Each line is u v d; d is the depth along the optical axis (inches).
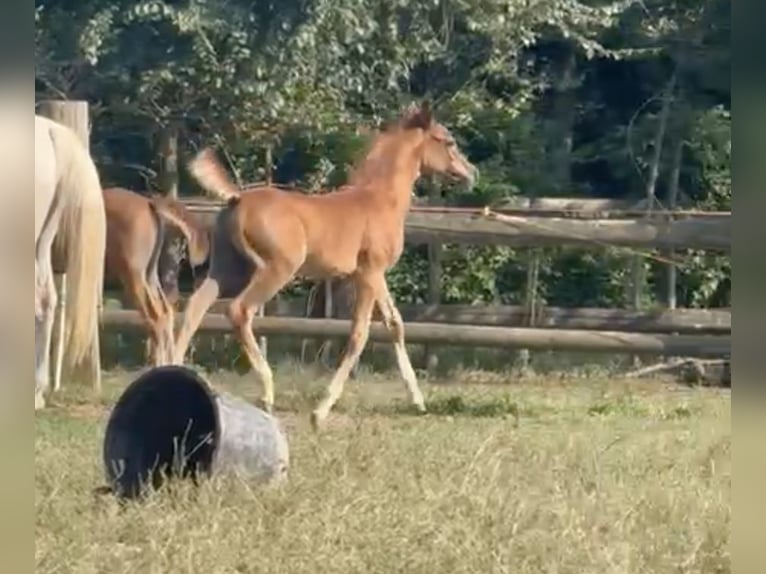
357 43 771.4
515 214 730.2
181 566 283.6
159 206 601.3
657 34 830.5
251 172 799.7
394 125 584.1
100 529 312.2
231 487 342.3
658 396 633.6
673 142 838.5
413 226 660.7
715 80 838.5
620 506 338.3
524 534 307.7
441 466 379.9
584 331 627.2
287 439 410.0
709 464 395.5
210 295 546.9
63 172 515.2
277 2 753.6
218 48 755.4
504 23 791.1
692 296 805.2
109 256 597.6
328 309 723.4
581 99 872.3
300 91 767.1
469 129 847.7
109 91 786.8
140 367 748.0
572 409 573.6
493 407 570.9
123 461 368.8
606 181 872.9
